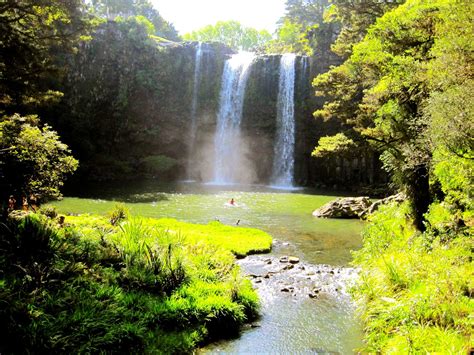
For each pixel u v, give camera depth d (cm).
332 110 2008
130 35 4188
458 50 702
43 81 3503
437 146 876
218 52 4562
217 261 1156
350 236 1742
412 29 1177
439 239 1022
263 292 1045
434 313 680
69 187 3206
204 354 731
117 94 4181
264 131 4294
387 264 919
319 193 3359
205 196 2986
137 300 803
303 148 4131
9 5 1434
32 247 891
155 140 4388
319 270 1239
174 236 1270
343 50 2297
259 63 4300
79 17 1842
